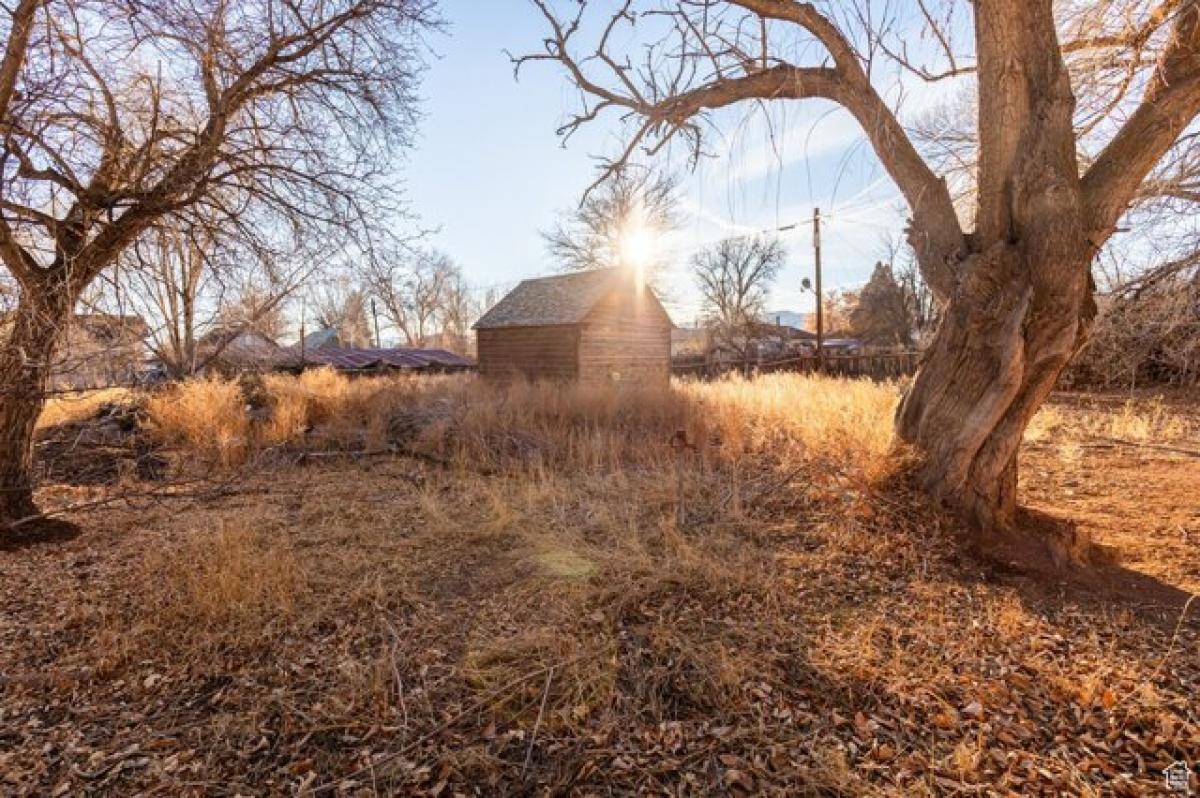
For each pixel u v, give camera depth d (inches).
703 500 207.9
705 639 123.0
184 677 116.1
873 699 104.0
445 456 338.0
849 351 986.7
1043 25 154.5
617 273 793.6
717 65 197.5
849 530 171.6
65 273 189.8
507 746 95.7
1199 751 89.2
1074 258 150.4
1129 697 102.2
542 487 240.7
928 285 187.9
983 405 165.0
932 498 177.2
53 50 196.4
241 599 142.0
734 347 1104.2
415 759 93.2
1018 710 100.5
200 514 230.4
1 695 110.8
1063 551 156.6
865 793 83.4
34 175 194.1
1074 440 319.0
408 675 115.4
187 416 363.6
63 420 372.5
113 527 213.6
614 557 161.2
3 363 173.2
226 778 89.9
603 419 385.7
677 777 88.1
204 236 240.8
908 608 135.3
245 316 302.4
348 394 505.0
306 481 288.8
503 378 746.2
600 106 202.8
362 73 256.1
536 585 151.3
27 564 176.9
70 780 89.1
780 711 101.7
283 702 107.4
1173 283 254.4
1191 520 186.7
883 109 183.0
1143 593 140.8
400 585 154.6
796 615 132.7
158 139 223.8
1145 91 156.3
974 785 84.4
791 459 243.4
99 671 117.8
